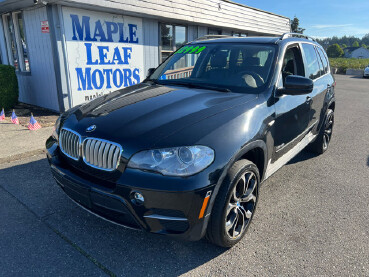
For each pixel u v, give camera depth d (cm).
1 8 791
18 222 289
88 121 252
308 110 379
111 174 223
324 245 269
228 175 230
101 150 226
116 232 278
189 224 216
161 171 207
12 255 244
